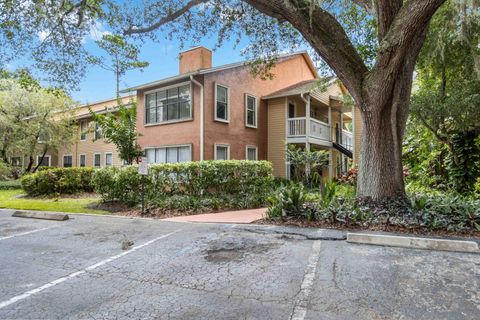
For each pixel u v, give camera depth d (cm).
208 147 1216
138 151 1316
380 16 607
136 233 569
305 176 1309
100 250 460
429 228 500
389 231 505
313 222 579
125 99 1900
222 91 1308
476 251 405
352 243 458
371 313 254
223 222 644
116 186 909
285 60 1758
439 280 317
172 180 866
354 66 628
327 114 1827
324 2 810
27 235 567
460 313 251
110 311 266
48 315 261
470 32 698
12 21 806
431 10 500
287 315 252
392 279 321
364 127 650
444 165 947
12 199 1144
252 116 1479
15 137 1755
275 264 376
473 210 514
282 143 1490
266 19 883
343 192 904
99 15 851
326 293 292
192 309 266
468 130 839
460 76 799
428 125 842
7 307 276
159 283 328
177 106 1291
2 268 384
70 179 1266
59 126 1823
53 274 361
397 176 634
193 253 433
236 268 367
